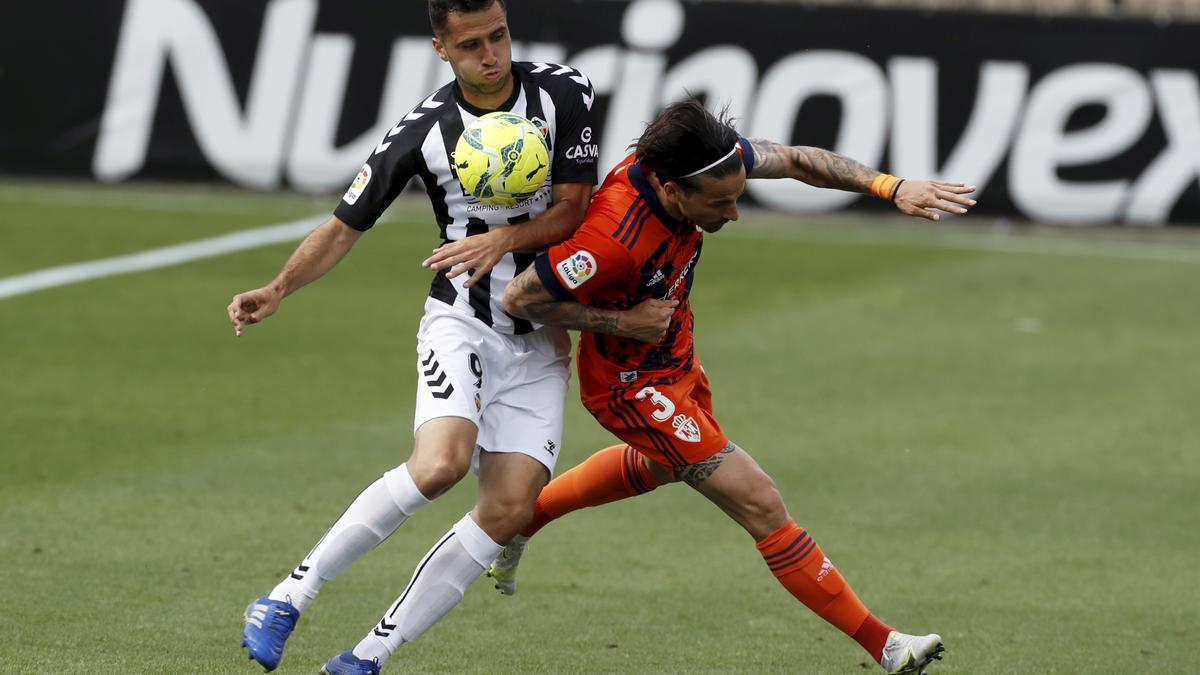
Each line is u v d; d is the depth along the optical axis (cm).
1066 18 5372
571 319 1524
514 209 1541
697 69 5522
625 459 1725
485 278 1565
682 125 1444
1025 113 5422
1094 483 2561
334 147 5672
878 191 1592
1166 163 5356
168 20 5738
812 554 1583
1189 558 2164
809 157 1614
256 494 2339
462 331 1563
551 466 1560
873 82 5462
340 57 5659
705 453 1593
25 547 2022
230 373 3186
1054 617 1891
